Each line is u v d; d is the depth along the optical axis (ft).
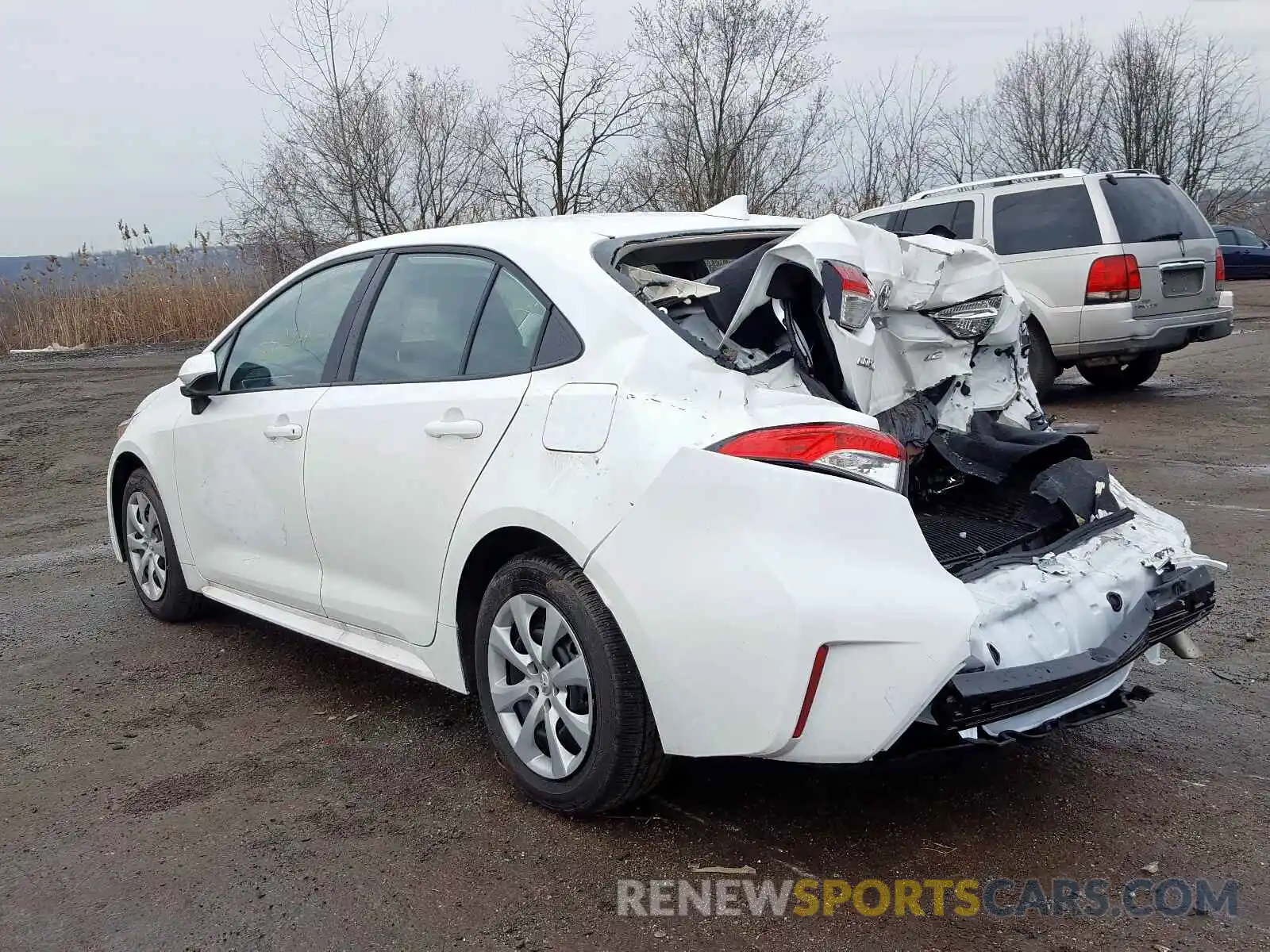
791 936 8.57
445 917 9.00
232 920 9.05
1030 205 31.94
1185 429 28.99
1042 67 99.45
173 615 16.96
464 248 12.08
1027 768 11.26
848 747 8.68
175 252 67.62
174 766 12.03
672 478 9.12
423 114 65.21
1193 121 102.53
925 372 11.93
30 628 17.21
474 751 12.15
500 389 10.77
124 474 17.67
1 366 55.36
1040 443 11.70
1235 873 9.23
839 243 10.00
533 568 10.29
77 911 9.27
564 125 63.93
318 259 14.23
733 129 67.26
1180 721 12.25
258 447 13.80
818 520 8.77
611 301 10.30
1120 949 8.29
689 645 8.99
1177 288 31.24
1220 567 11.03
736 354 10.42
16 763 12.26
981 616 9.09
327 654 15.56
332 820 10.68
